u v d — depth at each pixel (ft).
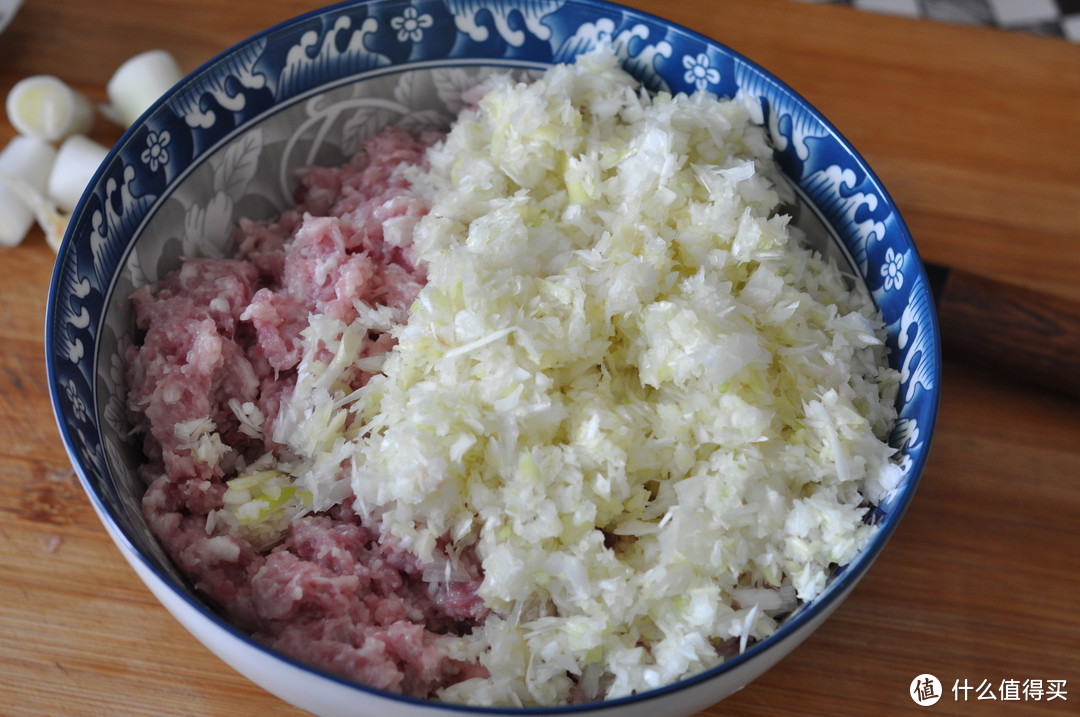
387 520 1.07
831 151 1.22
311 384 1.14
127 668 1.15
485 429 1.08
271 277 1.24
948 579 1.23
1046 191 1.46
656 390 1.13
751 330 1.13
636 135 1.23
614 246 1.15
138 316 1.17
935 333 1.11
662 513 1.10
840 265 1.24
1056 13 2.19
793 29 1.55
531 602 1.08
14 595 1.18
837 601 1.03
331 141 1.31
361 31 1.26
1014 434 1.31
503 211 1.17
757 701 1.16
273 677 0.98
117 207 1.14
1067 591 1.23
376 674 1.02
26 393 1.29
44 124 1.42
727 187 1.18
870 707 1.16
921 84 1.52
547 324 1.11
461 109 1.34
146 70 1.43
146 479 1.13
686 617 1.06
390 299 1.18
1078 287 1.40
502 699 1.05
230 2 1.55
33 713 1.12
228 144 1.23
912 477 1.06
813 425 1.11
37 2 1.53
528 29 1.29
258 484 1.12
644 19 1.26
